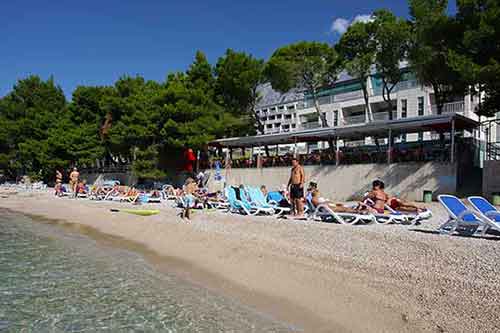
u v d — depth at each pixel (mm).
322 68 33250
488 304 5688
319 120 47625
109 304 7027
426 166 20250
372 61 29359
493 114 20125
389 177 21641
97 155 42094
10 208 25234
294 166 13836
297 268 8406
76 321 6297
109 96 41938
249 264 9148
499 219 9227
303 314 6348
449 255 7836
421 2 23562
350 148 29688
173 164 35344
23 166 52844
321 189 24859
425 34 21328
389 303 6301
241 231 12203
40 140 48625
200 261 9945
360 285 7129
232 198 16172
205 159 35156
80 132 41875
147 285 8141
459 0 19953
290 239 10602
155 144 34000
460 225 9883
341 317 6105
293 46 34375
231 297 7301
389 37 27219
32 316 6523
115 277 8758
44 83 56062
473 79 17750
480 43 18328
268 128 95375
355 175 23250
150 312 6625
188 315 6457
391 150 22359
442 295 6219
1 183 54000
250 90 36562
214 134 33625
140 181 37188
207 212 16547
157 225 15008
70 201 26484
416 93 37625
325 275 7824
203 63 38094
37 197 31000
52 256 11031
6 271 9320
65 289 7902
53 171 45531
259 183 29562
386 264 7871
